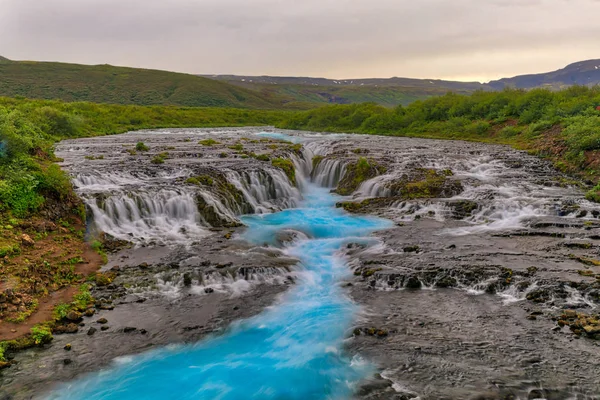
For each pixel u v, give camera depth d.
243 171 25.33
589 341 9.97
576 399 8.12
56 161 26.62
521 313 11.41
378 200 23.98
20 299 11.23
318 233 18.84
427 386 8.61
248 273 13.94
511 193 22.86
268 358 9.75
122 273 13.84
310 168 35.88
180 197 19.97
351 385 8.73
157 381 8.95
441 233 18.08
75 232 16.48
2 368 9.11
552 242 16.28
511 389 8.42
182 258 15.11
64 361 9.41
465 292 12.80
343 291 13.12
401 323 11.09
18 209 15.55
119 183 22.03
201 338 10.52
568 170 28.05
